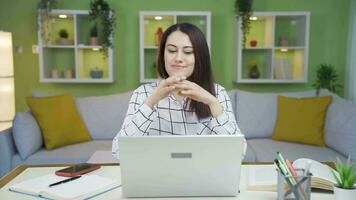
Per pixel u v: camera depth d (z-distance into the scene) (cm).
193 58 131
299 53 401
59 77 389
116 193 115
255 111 322
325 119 296
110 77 379
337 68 412
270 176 127
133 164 104
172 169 104
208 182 107
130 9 396
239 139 102
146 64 399
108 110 321
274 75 394
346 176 99
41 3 367
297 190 98
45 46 372
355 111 264
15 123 267
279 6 402
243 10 371
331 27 407
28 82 398
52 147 282
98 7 366
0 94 340
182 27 132
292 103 310
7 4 388
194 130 146
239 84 411
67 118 297
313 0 403
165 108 145
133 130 120
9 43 345
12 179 131
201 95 121
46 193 111
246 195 114
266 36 404
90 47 378
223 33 404
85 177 127
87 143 303
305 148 283
